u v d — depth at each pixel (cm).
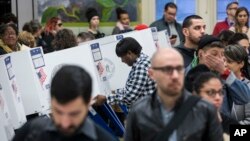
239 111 541
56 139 321
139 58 677
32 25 1142
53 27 1177
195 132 379
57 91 298
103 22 1400
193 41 699
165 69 372
